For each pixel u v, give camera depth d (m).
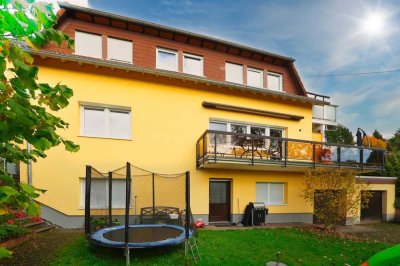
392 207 14.88
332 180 10.99
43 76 9.15
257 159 10.63
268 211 12.21
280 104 13.00
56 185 9.09
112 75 10.03
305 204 12.95
